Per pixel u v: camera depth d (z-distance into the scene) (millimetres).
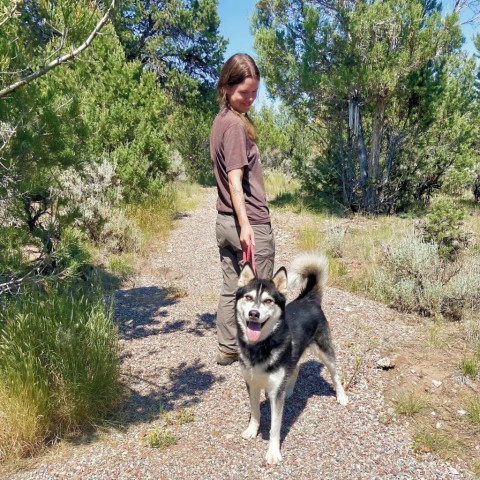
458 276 5996
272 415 3195
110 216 8258
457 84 12461
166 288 6574
